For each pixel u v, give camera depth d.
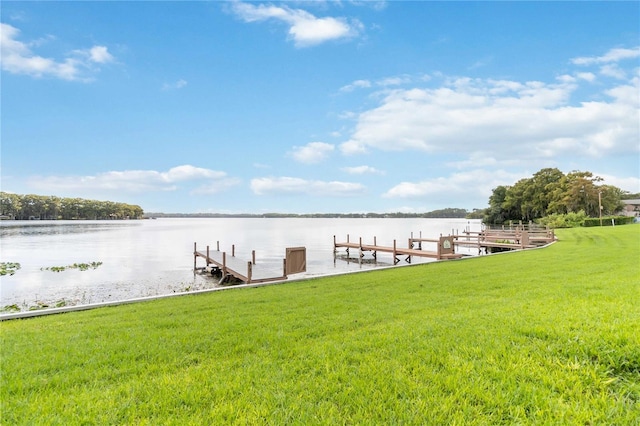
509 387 2.38
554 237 24.30
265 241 40.34
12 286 14.05
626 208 77.56
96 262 21.20
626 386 2.28
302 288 7.67
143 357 3.36
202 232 60.09
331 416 2.13
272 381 2.67
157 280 15.76
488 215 76.12
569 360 2.71
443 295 5.91
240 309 5.56
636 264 8.60
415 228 78.19
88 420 2.17
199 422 2.11
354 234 55.59
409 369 2.78
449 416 2.07
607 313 3.78
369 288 7.13
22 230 61.59
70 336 4.21
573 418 1.97
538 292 5.54
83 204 125.69
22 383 2.78
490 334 3.44
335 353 3.22
